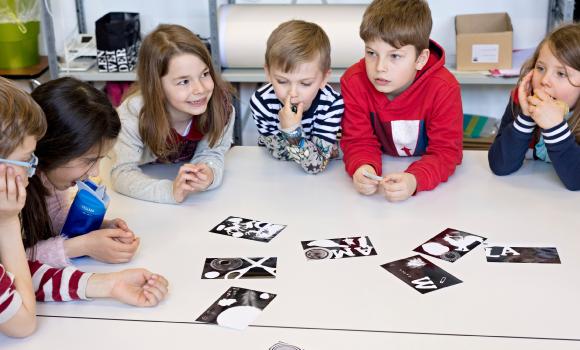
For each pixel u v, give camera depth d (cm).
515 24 328
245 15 297
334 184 165
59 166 121
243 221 144
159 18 340
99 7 339
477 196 156
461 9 327
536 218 144
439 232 137
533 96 158
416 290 116
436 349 100
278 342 102
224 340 103
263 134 190
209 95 164
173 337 104
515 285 117
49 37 295
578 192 158
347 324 106
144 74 162
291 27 167
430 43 181
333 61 296
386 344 101
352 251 130
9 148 101
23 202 105
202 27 340
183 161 186
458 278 120
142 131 167
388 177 154
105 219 144
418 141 181
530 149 184
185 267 125
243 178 169
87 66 305
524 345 101
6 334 105
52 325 108
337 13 296
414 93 175
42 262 124
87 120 118
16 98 102
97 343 103
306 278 120
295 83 166
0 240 110
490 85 337
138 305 112
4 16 303
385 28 161
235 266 125
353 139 180
